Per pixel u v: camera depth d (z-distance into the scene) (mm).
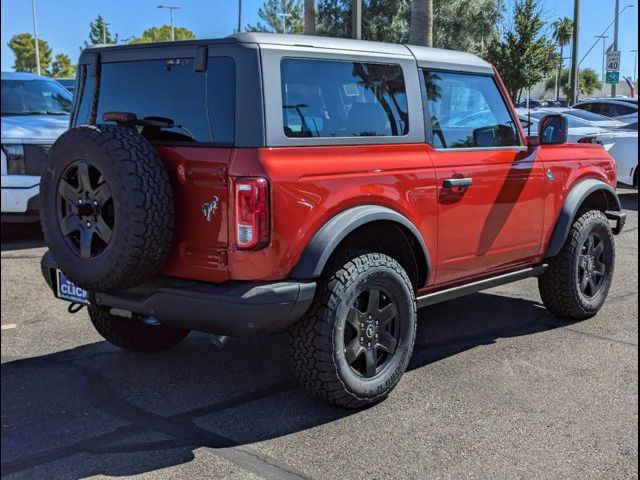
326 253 3641
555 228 5379
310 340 3740
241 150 3488
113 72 4184
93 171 3574
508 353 4957
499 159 4836
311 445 3580
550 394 4230
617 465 3387
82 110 4395
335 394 3826
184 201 3623
